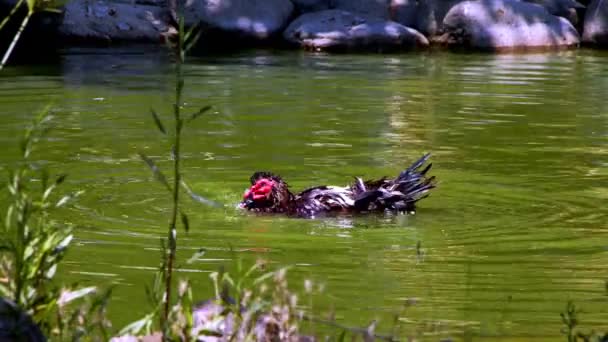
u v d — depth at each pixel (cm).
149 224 1102
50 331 575
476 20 3064
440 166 1426
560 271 952
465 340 753
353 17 3059
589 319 812
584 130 1698
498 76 2369
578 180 1351
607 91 2136
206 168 1390
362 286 893
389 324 786
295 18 3120
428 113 1838
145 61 2550
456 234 1091
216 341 596
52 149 1472
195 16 3003
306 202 1184
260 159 1451
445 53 2916
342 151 1518
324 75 2333
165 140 1562
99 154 1449
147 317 573
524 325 792
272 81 2217
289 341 602
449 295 869
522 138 1623
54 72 2305
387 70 2461
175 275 911
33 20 2783
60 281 883
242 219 1143
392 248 1030
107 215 1133
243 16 3025
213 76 2281
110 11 2964
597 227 1121
